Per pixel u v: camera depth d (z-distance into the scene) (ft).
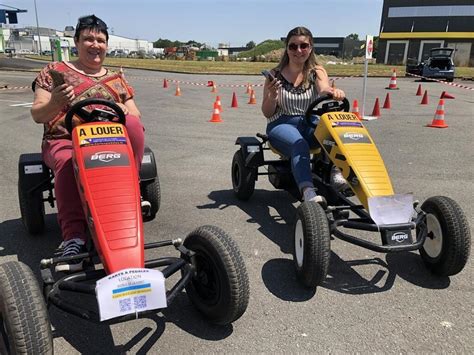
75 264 9.18
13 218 15.16
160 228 14.49
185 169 21.33
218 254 8.63
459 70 114.83
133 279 7.54
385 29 172.96
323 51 311.27
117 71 12.66
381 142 27.22
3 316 6.98
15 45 266.77
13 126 31.27
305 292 10.85
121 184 8.96
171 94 53.21
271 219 15.40
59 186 10.07
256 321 9.68
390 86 62.13
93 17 11.80
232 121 34.96
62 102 10.01
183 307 10.11
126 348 8.80
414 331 9.39
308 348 8.84
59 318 9.71
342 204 13.08
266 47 261.24
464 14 161.58
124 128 9.98
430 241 11.50
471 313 10.05
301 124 15.06
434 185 18.94
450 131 30.91
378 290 10.96
